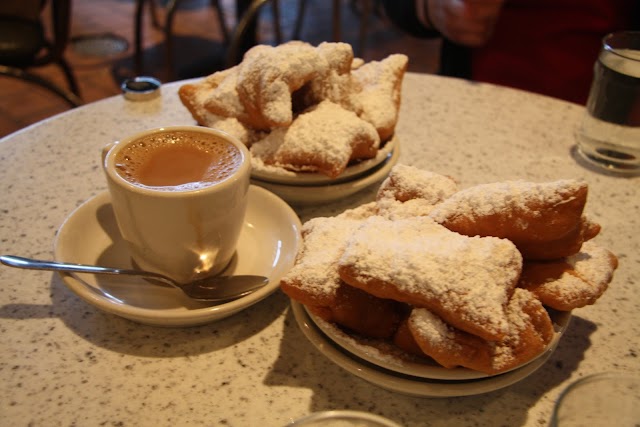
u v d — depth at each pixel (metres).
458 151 0.53
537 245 0.30
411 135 0.55
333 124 0.42
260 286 0.33
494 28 0.90
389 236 0.29
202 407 0.28
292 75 0.42
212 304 0.33
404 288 0.26
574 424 0.24
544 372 0.31
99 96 1.43
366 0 1.34
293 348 0.32
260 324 0.33
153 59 1.62
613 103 0.49
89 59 1.60
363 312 0.29
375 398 0.29
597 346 0.33
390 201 0.34
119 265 0.36
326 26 1.86
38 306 0.34
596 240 0.42
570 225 0.28
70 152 0.50
